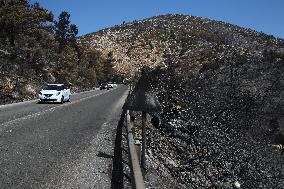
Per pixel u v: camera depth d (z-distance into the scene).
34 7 55.19
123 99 40.75
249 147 13.06
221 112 14.59
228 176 11.25
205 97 15.59
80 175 8.16
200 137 13.93
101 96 46.75
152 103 8.60
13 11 48.59
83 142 12.38
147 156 10.72
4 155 9.59
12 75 38.91
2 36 47.88
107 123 18.31
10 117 18.86
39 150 10.55
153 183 8.58
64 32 80.25
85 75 90.06
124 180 7.98
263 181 11.18
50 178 7.76
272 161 12.33
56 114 21.47
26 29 52.00
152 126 16.19
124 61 198.25
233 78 15.09
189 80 16.72
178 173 10.52
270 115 14.13
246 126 14.23
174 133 14.80
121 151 10.95
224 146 13.10
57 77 60.22
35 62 51.28
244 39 176.25
